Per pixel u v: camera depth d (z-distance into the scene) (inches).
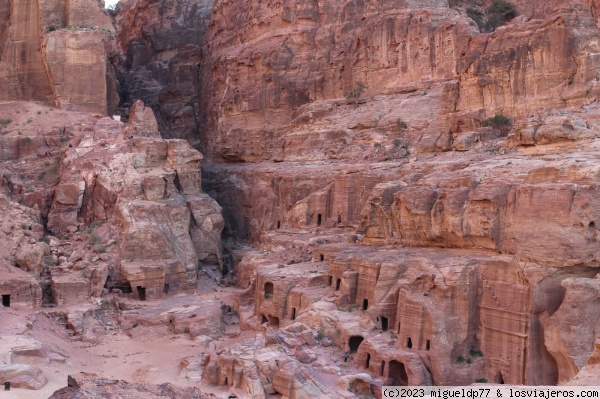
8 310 1977.1
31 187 2615.7
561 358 1440.7
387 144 2551.7
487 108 2284.7
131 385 1310.3
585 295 1423.5
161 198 2497.5
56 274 2229.3
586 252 1470.2
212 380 1601.9
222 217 2701.8
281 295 1939.0
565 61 2127.2
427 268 1628.9
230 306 2251.5
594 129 1866.4
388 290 1700.3
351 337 1660.9
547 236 1499.8
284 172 2753.4
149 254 2343.8
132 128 2723.9
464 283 1571.1
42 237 2378.2
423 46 2689.5
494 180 1707.7
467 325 1565.0
